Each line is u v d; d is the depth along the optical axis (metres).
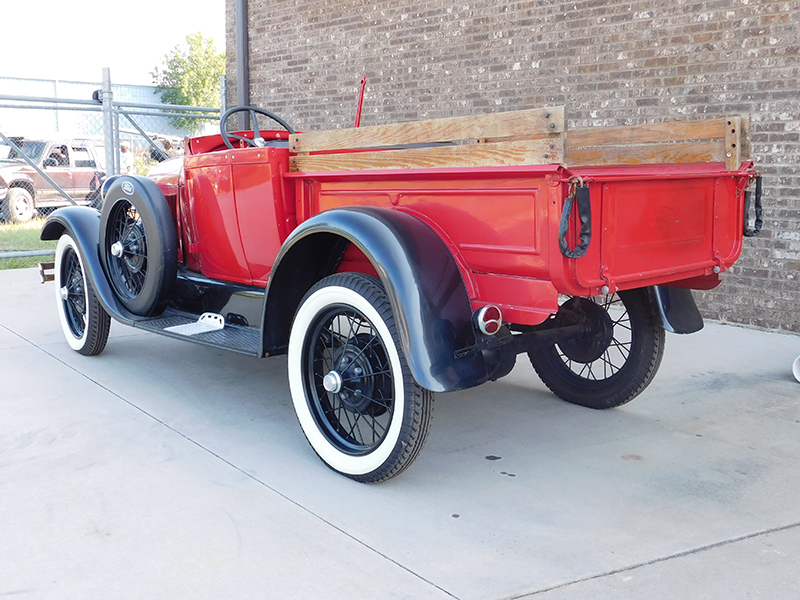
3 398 3.55
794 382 3.76
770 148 4.57
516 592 1.95
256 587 1.98
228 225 3.40
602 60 5.23
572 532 2.27
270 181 3.08
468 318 2.42
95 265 3.90
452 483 2.63
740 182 2.86
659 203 2.54
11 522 2.33
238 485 2.61
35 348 4.52
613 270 2.41
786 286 4.65
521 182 2.30
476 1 5.95
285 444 3.00
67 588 1.97
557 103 5.53
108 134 8.06
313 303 2.67
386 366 2.62
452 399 3.62
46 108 7.83
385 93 6.84
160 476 2.68
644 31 5.00
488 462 2.83
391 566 2.08
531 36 5.61
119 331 5.04
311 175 2.94
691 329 3.11
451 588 1.97
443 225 2.57
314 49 7.48
